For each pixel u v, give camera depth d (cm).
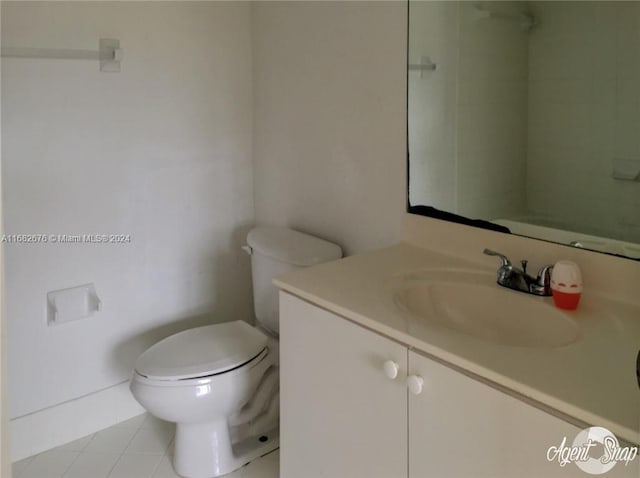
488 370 98
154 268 224
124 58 204
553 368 99
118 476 191
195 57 221
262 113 235
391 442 121
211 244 238
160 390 171
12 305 193
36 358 200
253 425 204
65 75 192
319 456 142
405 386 115
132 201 214
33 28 185
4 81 181
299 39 210
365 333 123
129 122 209
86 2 194
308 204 218
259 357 186
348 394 130
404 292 140
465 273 151
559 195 151
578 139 150
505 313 135
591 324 117
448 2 169
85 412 214
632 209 140
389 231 186
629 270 127
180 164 224
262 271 209
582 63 151
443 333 113
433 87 170
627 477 83
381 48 179
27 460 200
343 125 197
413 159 174
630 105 143
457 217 166
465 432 104
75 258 204
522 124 160
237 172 241
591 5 151
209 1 222
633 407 86
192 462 188
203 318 241
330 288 140
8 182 186
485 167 161
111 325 216
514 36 161
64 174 197
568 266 125
